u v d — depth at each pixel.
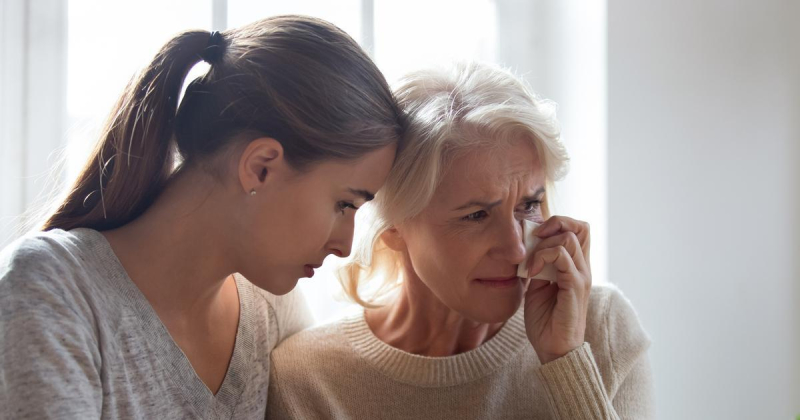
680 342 1.89
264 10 1.86
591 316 1.21
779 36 1.89
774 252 1.91
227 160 0.93
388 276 1.27
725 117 1.88
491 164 1.02
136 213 0.98
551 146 1.05
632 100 1.82
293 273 0.97
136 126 0.94
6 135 1.78
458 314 1.18
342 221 0.98
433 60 1.15
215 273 0.99
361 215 1.18
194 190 0.95
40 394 0.79
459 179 1.03
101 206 0.97
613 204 1.82
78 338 0.85
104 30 1.81
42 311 0.83
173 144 0.98
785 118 1.90
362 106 0.93
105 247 0.94
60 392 0.80
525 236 1.09
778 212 1.91
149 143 0.94
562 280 1.08
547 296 1.12
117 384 0.90
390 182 1.07
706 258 1.88
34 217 1.11
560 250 1.06
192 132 0.95
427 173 1.03
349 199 0.95
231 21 1.84
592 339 1.19
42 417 0.78
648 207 1.84
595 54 1.84
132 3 1.81
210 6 1.82
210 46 0.96
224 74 0.93
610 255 1.83
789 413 1.93
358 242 1.18
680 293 1.88
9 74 1.78
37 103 1.79
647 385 1.21
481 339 1.21
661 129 1.84
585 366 1.07
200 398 1.00
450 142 1.03
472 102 1.05
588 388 1.06
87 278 0.89
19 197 1.79
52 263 0.87
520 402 1.18
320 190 0.92
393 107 1.00
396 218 1.08
